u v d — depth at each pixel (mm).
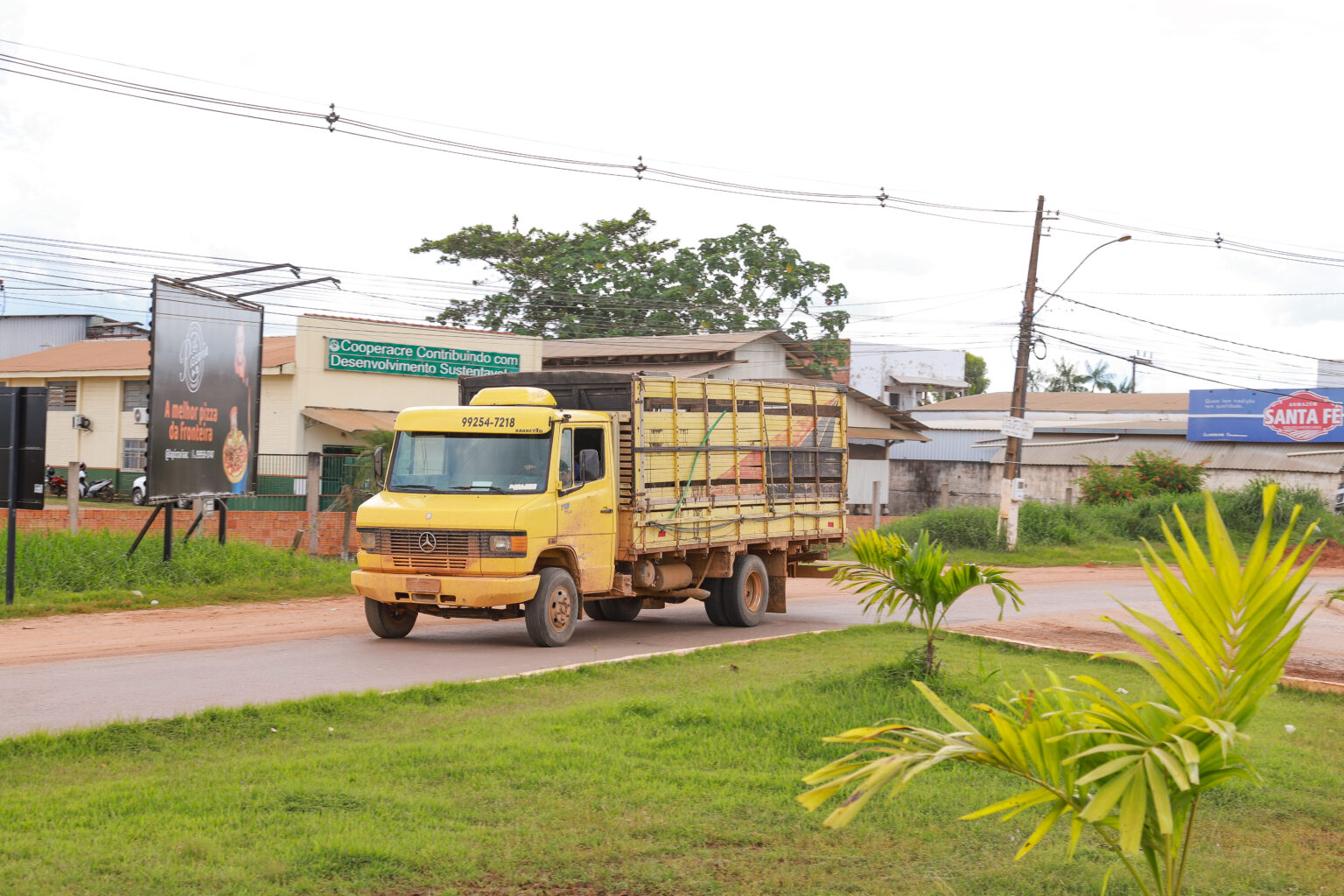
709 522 15758
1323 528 34938
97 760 7340
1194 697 3637
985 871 5594
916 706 9203
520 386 15703
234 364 19031
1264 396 46781
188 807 6207
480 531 13062
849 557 28078
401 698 9516
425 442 14047
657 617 18031
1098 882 5469
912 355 63656
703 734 8312
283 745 7941
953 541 31297
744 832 6062
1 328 59500
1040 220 29281
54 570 16562
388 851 5531
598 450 14383
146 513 27406
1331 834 6336
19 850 5395
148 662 11719
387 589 13422
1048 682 10711
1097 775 3396
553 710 9258
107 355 43656
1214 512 3646
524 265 51469
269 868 5281
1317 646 14836
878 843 5988
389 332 36531
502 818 6223
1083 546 32188
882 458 45562
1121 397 58281
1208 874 5621
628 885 5328
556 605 13609
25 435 14930
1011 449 30469
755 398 16891
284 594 17938
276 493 33562
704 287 51969
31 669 11031
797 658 12609
